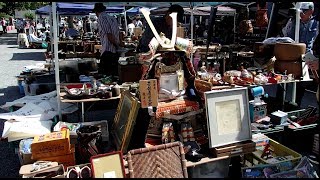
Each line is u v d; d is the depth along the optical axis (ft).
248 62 16.51
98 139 9.81
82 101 11.48
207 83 9.45
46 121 11.33
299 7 13.65
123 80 13.80
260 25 22.02
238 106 9.00
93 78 14.56
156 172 7.86
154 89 8.85
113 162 7.82
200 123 9.59
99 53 22.45
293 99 13.89
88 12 25.89
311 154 11.25
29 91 17.07
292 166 8.67
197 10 28.30
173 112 9.19
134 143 9.64
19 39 54.13
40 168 8.40
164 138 9.04
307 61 11.66
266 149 9.49
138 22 40.70
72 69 16.76
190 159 8.59
